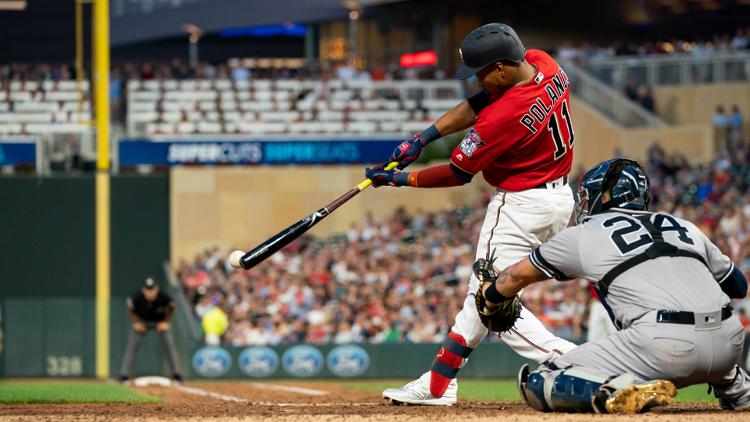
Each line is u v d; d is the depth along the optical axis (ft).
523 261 77.25
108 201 296.51
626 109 360.28
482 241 88.58
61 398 129.08
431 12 437.58
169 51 590.96
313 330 258.78
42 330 290.56
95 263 301.22
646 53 400.67
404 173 87.71
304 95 339.77
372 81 351.46
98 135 295.07
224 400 130.41
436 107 340.59
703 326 72.64
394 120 334.65
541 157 85.25
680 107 367.86
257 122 329.31
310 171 317.63
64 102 341.62
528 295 253.44
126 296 302.66
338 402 118.83
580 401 73.82
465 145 84.23
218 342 249.75
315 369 247.91
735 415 73.26
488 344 245.24
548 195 85.87
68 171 323.57
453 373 91.15
